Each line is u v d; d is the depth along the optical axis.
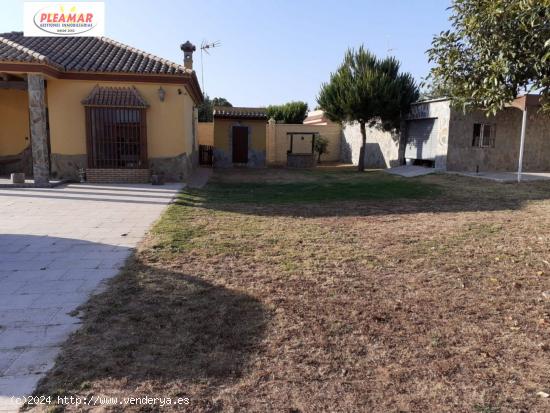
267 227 7.91
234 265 5.59
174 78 14.39
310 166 24.17
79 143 14.27
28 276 5.11
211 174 19.08
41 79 12.40
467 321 4.01
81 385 2.91
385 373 3.14
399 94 19.86
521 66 4.45
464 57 5.12
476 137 17.98
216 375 3.08
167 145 14.68
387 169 20.91
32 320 3.90
